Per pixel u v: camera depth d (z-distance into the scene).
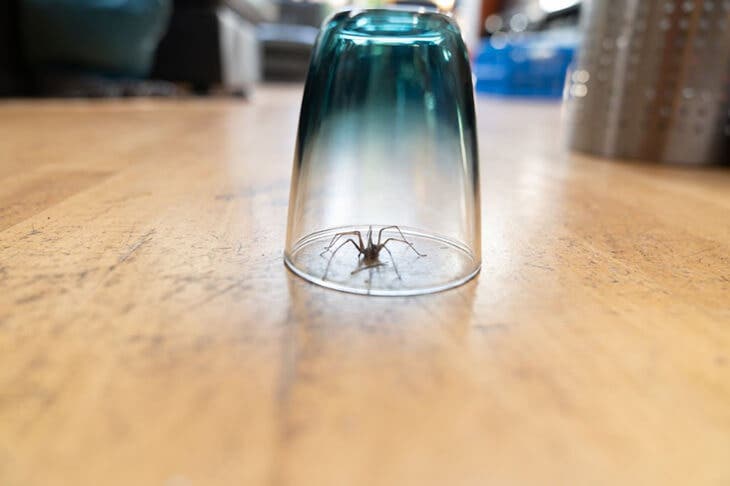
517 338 0.14
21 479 0.09
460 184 0.23
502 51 2.13
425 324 0.15
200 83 1.33
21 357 0.13
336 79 0.23
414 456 0.10
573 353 0.14
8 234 0.22
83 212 0.26
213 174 0.37
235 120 0.81
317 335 0.14
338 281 0.18
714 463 0.10
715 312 0.16
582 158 0.52
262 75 2.48
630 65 0.48
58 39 1.03
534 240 0.24
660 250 0.23
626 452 0.10
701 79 0.45
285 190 0.32
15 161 0.41
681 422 0.11
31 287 0.17
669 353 0.14
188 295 0.16
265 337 0.14
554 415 0.11
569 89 0.57
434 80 0.23
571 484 0.09
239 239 0.22
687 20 0.44
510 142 0.66
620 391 0.12
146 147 0.50
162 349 0.13
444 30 0.20
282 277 0.18
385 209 0.26
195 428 0.10
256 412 0.11
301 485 0.09
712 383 0.13
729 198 0.34
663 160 0.48
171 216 0.26
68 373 0.12
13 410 0.11
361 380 0.12
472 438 0.10
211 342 0.14
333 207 0.25
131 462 0.09
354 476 0.09
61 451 0.10
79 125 0.68
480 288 0.18
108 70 1.13
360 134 0.28
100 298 0.16
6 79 1.04
